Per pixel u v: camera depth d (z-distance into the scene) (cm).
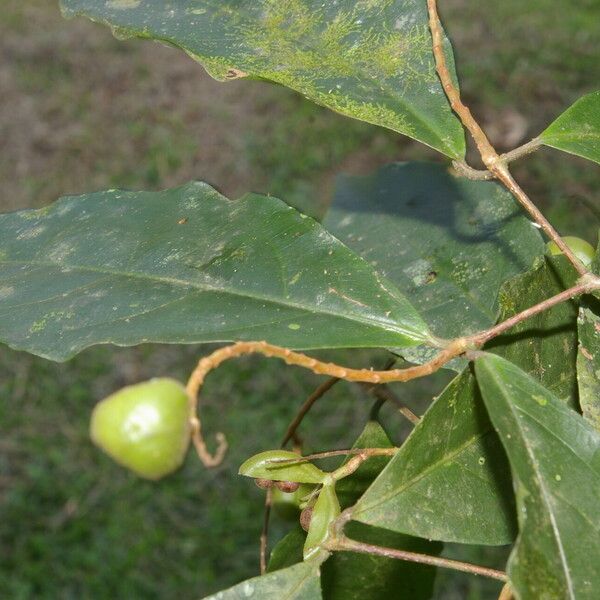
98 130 82
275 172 75
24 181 77
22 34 95
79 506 55
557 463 11
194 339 13
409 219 18
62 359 13
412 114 14
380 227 18
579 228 63
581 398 13
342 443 55
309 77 15
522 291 13
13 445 58
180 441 11
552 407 11
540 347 13
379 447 15
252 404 58
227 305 13
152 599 51
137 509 55
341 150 75
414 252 18
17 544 54
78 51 92
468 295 17
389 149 75
